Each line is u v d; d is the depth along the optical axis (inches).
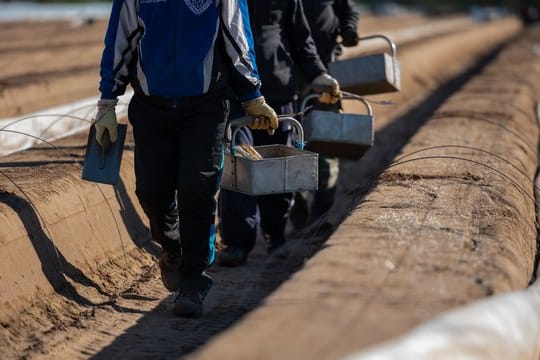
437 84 2170.3
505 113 1055.0
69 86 1365.7
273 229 649.6
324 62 702.5
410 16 6363.2
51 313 496.7
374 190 594.2
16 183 583.2
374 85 697.6
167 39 452.8
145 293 558.3
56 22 3110.2
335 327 332.8
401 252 434.0
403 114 1544.0
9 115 1165.7
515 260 449.1
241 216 616.7
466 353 315.0
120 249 609.6
